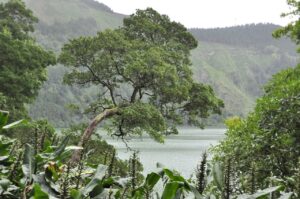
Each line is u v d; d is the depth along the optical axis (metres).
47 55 34.06
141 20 29.09
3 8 38.50
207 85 28.39
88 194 2.58
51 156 2.79
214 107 28.56
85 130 21.70
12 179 2.70
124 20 29.86
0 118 3.02
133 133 24.03
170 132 26.91
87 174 2.93
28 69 32.91
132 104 24.03
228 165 2.69
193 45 30.66
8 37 31.61
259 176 5.83
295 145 6.62
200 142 78.75
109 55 25.69
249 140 6.75
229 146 7.02
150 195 2.85
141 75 25.41
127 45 26.25
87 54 26.27
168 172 2.71
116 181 2.80
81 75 27.44
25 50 32.00
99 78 26.77
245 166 6.08
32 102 34.06
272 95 8.21
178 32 30.41
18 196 2.57
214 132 137.25
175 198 2.65
